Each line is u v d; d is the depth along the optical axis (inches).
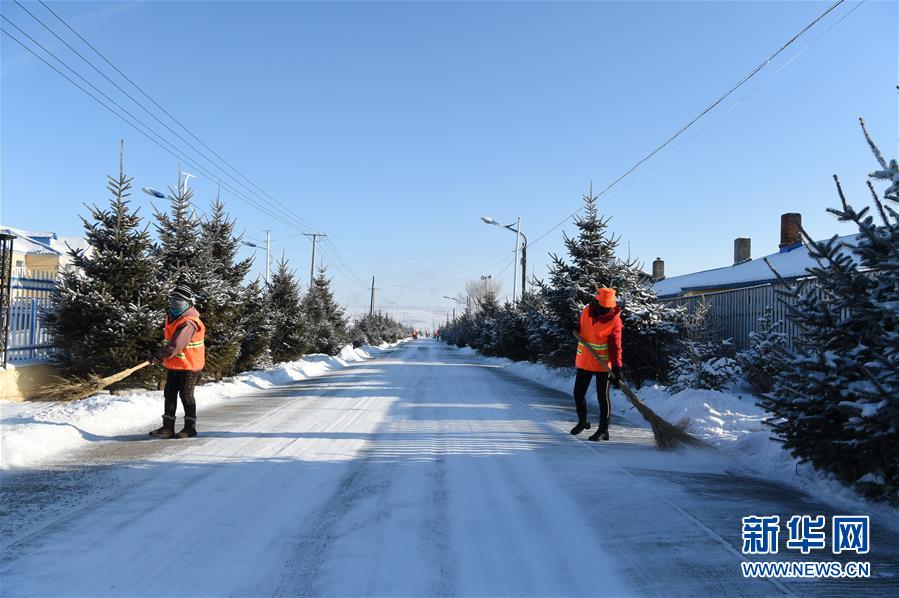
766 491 191.2
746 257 1196.5
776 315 409.1
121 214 414.0
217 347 490.3
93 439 265.3
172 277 439.2
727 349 466.9
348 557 132.6
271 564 128.3
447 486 190.2
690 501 177.6
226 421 321.7
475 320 1656.0
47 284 441.4
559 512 165.6
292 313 836.6
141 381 438.9
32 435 237.5
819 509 171.8
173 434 270.7
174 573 123.3
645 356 506.6
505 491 185.3
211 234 577.3
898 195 167.6
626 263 559.5
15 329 408.2
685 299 555.5
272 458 227.8
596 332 281.3
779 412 193.0
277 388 532.4
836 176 181.3
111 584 117.9
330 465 217.5
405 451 243.9
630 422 344.5
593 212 588.1
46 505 167.3
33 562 128.0
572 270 577.6
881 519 162.7
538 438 280.4
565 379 603.5
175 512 161.9
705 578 125.0
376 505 169.8
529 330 701.3
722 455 244.2
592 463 226.8
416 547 138.9
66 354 418.3
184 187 494.6
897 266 163.6
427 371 799.1
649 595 117.1
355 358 1290.6
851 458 176.9
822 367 177.5
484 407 395.5
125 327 389.4
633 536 148.3
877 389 149.9
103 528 149.1
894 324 166.2
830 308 193.8
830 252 188.2
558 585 120.6
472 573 125.5
